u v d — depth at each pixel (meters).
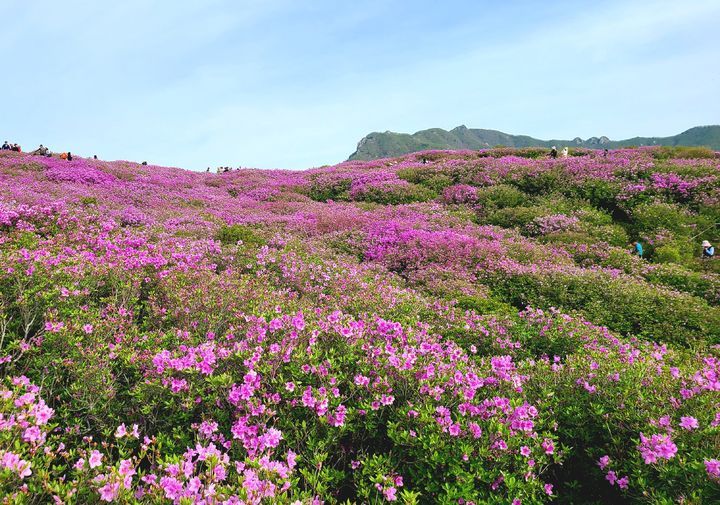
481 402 4.41
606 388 4.91
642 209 19.86
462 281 11.99
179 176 32.84
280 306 5.86
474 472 3.61
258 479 2.86
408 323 7.00
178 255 7.79
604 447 4.46
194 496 2.56
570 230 18.06
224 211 20.27
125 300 5.97
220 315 5.55
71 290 5.31
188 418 3.97
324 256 13.30
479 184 25.89
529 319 7.98
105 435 3.73
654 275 13.56
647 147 35.97
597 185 22.42
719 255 16.06
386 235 16.72
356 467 3.69
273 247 13.23
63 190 17.92
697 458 3.68
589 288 11.55
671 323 9.98
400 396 4.35
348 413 3.89
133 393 3.90
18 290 5.09
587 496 4.28
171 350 4.87
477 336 7.25
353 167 38.28
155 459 3.42
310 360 4.35
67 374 4.30
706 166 23.22
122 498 2.57
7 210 9.42
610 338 7.44
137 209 16.73
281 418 3.87
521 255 14.47
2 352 4.22
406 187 26.20
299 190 29.33
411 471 3.62
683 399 4.52
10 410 2.98
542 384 5.35
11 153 28.08
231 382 3.88
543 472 4.36
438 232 16.75
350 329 4.90
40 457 2.97
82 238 8.59
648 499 3.62
